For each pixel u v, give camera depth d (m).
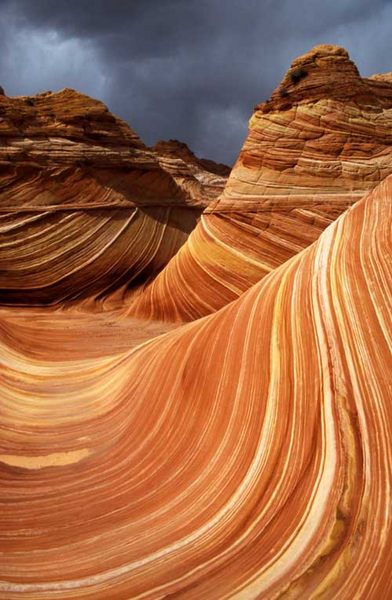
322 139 14.74
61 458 6.12
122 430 6.35
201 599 3.78
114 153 20.66
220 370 5.59
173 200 22.50
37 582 4.15
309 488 4.10
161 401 6.17
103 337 12.66
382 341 4.30
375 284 4.63
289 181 14.62
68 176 19.55
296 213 14.16
